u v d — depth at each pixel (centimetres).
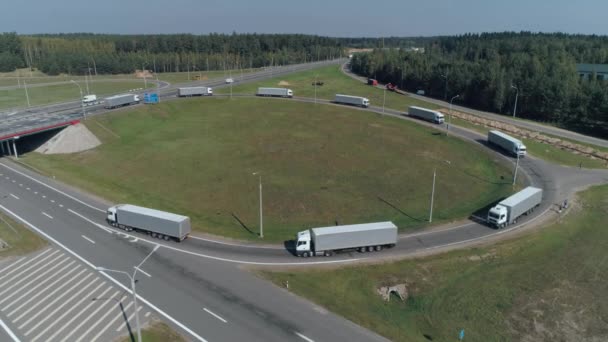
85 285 5006
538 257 5847
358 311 4659
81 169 9162
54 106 13812
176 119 13312
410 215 7131
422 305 4897
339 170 9150
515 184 8388
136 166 9362
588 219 7000
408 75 19588
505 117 14088
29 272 5272
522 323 4606
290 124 12650
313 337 4178
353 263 5569
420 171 9106
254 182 8481
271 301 4741
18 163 9431
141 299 4728
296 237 6353
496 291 5119
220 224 6794
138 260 5581
